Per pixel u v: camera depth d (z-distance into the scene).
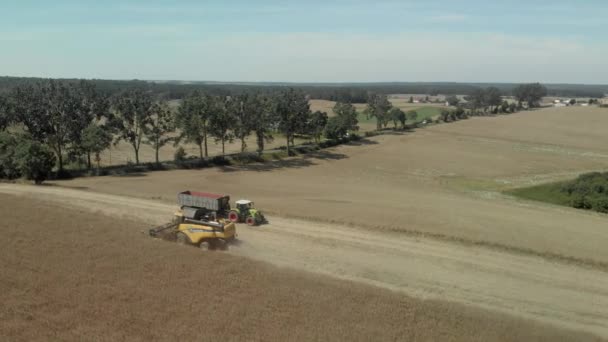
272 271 25.81
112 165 73.88
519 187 69.06
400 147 107.56
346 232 36.00
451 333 19.62
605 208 54.19
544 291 26.62
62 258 25.00
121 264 24.78
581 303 25.28
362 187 62.41
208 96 76.94
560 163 92.56
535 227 39.88
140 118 69.94
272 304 21.03
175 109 78.12
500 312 23.17
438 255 31.70
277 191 54.19
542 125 155.00
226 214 36.78
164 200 44.19
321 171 76.75
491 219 42.12
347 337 18.45
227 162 77.50
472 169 84.94
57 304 19.67
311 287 23.59
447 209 46.00
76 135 65.06
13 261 23.95
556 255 32.16
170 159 87.12
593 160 96.94
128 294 21.12
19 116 61.81
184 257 26.61
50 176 58.44
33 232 29.28
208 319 19.25
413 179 74.69
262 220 37.62
